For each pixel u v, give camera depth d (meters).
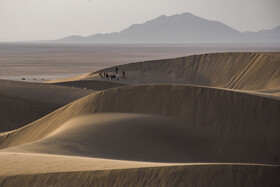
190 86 54.34
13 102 94.88
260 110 49.19
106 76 159.00
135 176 23.73
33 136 62.41
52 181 24.80
